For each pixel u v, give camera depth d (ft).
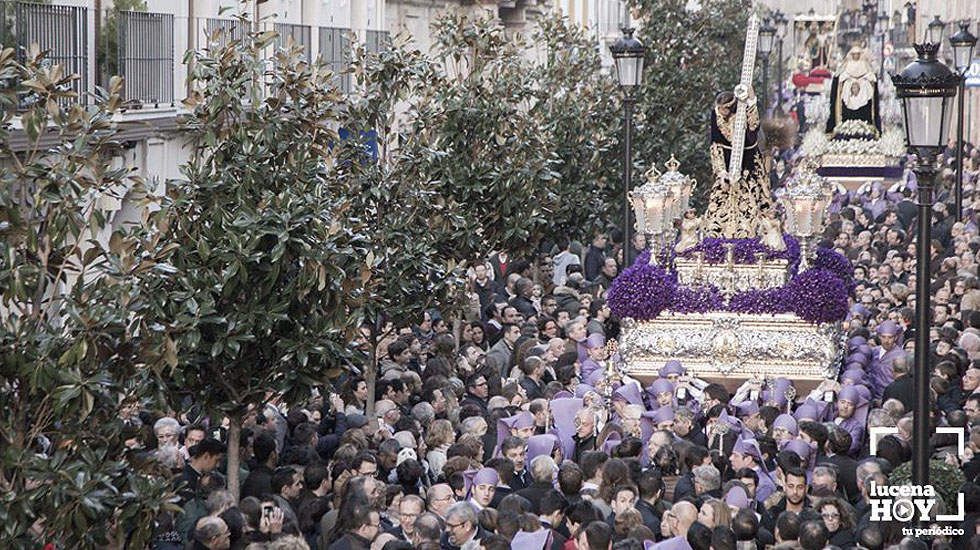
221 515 51.83
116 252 48.19
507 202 95.91
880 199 176.65
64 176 46.78
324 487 59.31
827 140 209.26
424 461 67.92
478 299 104.22
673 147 151.74
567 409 72.49
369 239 67.82
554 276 124.67
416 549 51.37
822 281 93.91
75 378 45.57
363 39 155.12
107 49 90.94
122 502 46.70
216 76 62.18
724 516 52.95
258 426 67.21
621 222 133.90
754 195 99.55
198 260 57.77
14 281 45.78
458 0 197.36
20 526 44.98
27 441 46.73
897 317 99.60
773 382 90.02
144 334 50.60
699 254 96.73
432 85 91.35
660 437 65.21
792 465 58.59
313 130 64.03
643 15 155.53
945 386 78.18
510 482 62.18
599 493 58.90
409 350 84.53
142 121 93.15
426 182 84.28
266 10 127.44
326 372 61.26
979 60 172.45
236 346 57.67
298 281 59.06
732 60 201.57
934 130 56.49
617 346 96.02
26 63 48.73
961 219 140.36
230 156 61.52
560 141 120.37
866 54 208.74
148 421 65.62
